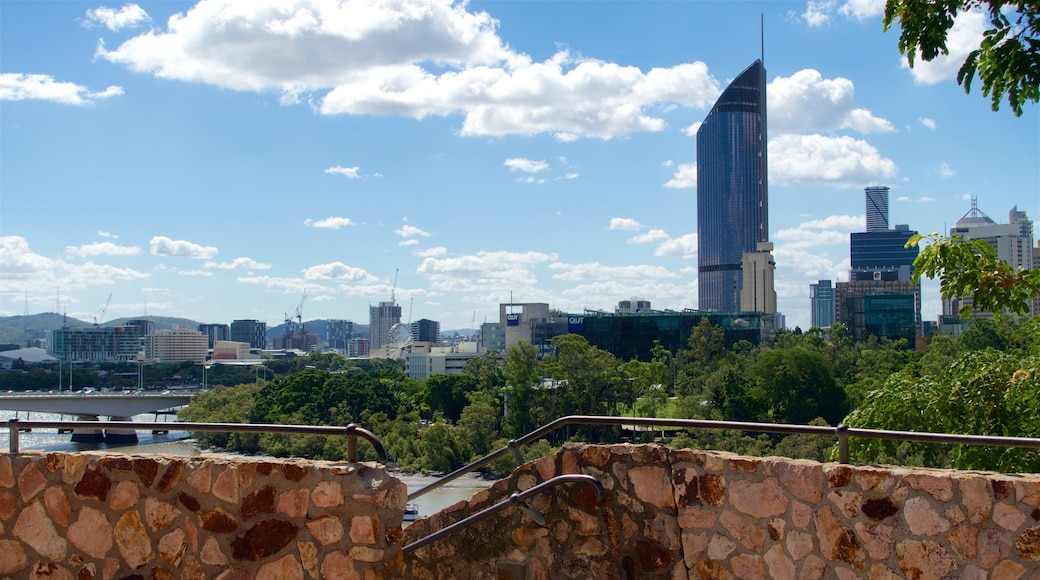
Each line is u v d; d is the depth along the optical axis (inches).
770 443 1119.6
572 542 227.3
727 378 3189.0
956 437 174.2
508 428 3284.9
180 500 201.6
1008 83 284.7
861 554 185.0
